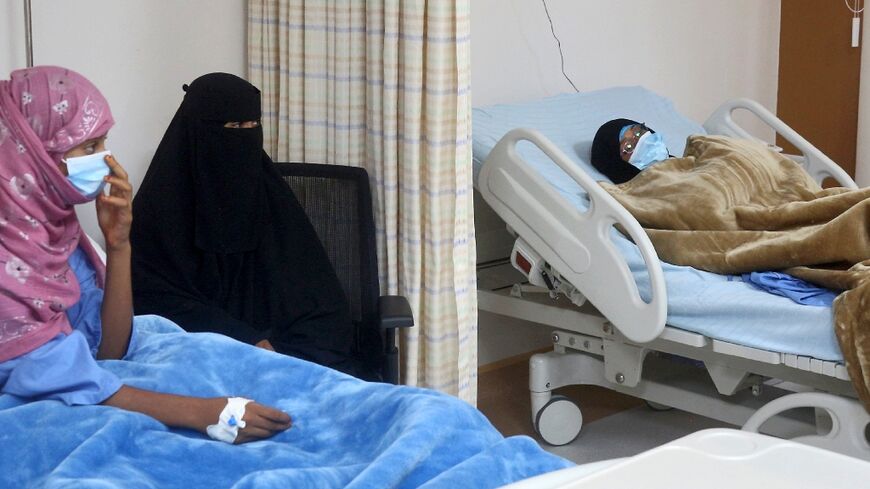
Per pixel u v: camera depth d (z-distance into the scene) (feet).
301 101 9.22
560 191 9.58
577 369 10.21
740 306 8.21
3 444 4.75
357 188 8.76
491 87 12.09
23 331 5.12
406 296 8.76
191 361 5.69
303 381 5.60
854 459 3.24
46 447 4.75
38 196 5.20
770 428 8.78
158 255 7.96
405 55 8.39
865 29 14.65
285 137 9.41
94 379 5.12
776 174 10.61
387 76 8.55
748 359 8.61
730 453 3.31
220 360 5.76
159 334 6.16
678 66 14.52
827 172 11.59
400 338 8.84
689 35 14.58
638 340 8.79
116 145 9.01
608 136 10.74
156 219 7.94
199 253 8.02
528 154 10.39
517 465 4.35
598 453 9.93
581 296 9.56
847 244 8.41
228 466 4.74
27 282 5.16
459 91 8.39
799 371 8.30
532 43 12.45
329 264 8.30
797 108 15.65
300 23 9.05
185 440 4.83
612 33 13.46
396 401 4.99
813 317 7.82
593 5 13.14
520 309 10.44
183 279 7.89
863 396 7.43
